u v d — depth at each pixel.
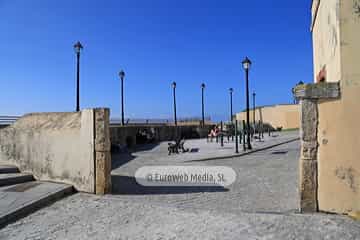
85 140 8.46
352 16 5.77
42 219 6.35
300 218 5.71
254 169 12.20
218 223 5.77
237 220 5.86
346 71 5.79
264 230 5.34
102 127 8.25
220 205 7.04
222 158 16.05
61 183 8.85
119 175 11.40
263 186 9.02
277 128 54.38
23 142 9.83
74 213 6.70
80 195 8.15
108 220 6.22
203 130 40.47
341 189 5.80
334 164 5.85
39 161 9.41
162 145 26.09
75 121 8.85
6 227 5.92
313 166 5.98
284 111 59.19
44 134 9.33
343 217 5.69
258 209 6.61
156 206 6.95
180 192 8.48
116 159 16.69
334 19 6.36
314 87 5.91
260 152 18.67
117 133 22.75
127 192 8.55
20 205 6.71
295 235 5.09
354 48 5.75
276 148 20.95
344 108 5.80
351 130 5.76
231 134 35.16
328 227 5.29
